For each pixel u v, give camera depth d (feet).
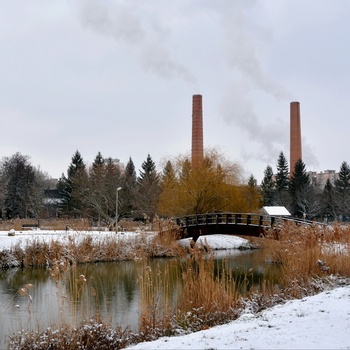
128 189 202.39
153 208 181.06
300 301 35.35
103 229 134.00
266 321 27.53
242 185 150.61
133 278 67.21
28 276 71.56
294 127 271.69
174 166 153.38
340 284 47.57
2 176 234.79
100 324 32.71
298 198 235.81
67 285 60.59
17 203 232.12
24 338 31.86
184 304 38.11
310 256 54.49
